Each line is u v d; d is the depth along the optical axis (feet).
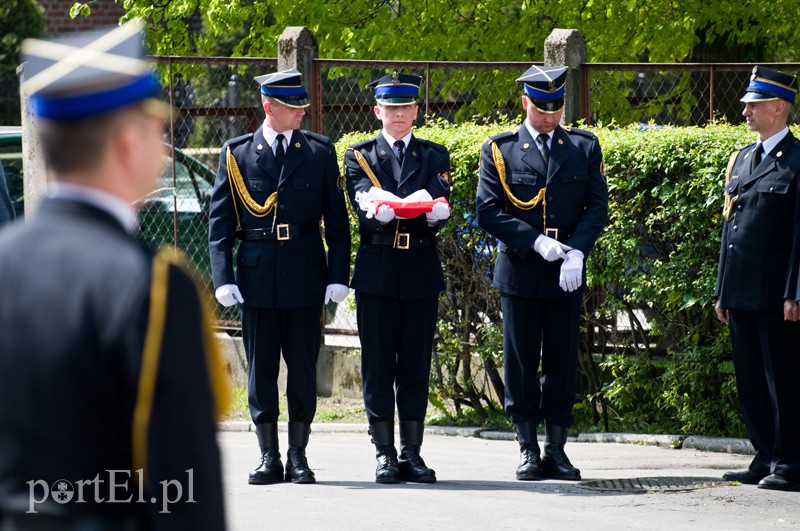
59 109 24.30
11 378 23.65
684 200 85.56
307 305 75.46
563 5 144.46
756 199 72.54
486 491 71.72
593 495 70.54
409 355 76.74
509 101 128.16
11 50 213.05
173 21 160.04
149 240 116.98
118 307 23.52
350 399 106.11
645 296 88.38
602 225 75.82
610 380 93.91
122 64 24.73
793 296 70.08
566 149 76.23
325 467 81.56
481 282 95.35
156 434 23.49
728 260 74.08
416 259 76.28
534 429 77.30
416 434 76.48
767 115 72.33
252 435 97.86
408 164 76.43
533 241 74.38
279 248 75.56
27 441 23.65
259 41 152.66
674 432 89.97
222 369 26.76
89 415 23.71
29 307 23.79
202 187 121.39
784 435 71.77
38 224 24.57
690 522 63.10
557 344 76.79
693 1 143.54
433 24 149.18
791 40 154.10
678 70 99.76
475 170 92.79
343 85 137.49
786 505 67.77
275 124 76.38
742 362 74.43
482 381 98.58
